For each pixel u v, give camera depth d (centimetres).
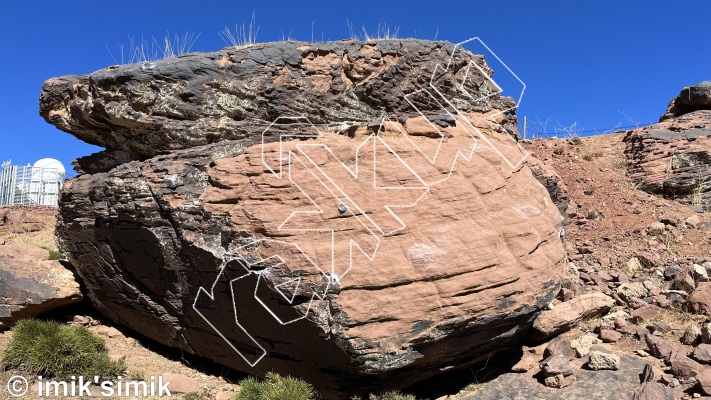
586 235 1084
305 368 562
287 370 584
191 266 596
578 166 1450
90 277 777
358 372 511
